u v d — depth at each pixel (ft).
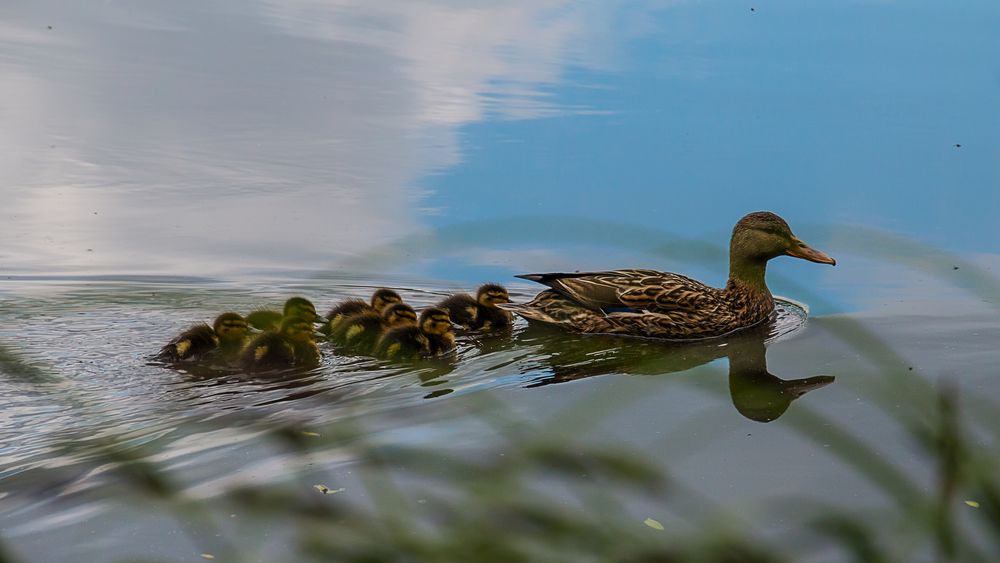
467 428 23.41
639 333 32.48
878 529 18.11
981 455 18.98
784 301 36.11
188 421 23.93
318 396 25.77
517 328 33.27
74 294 33.58
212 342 28.94
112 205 40.86
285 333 28.68
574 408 25.07
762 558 13.21
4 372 25.85
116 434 23.09
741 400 25.91
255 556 17.24
